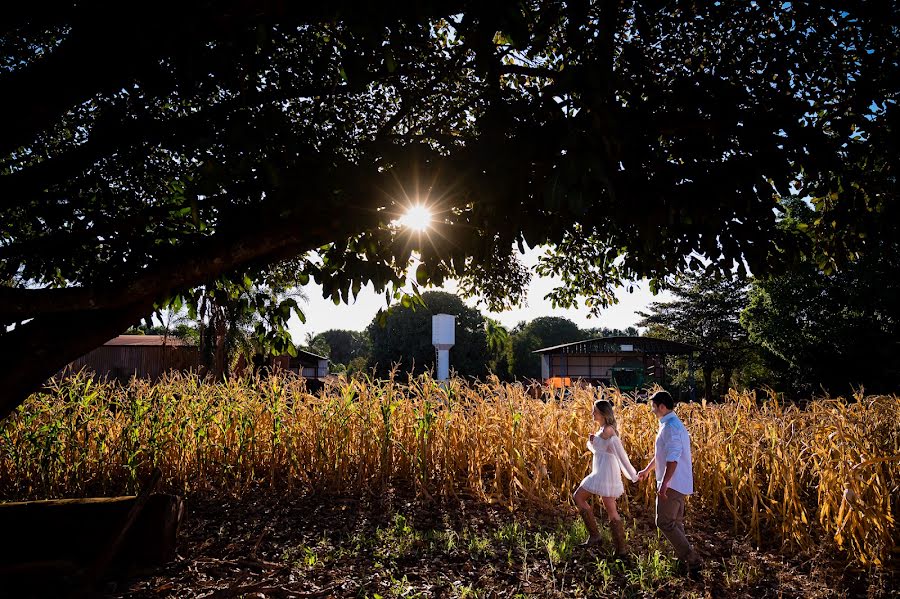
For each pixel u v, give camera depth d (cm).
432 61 489
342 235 337
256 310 517
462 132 504
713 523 704
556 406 886
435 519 722
